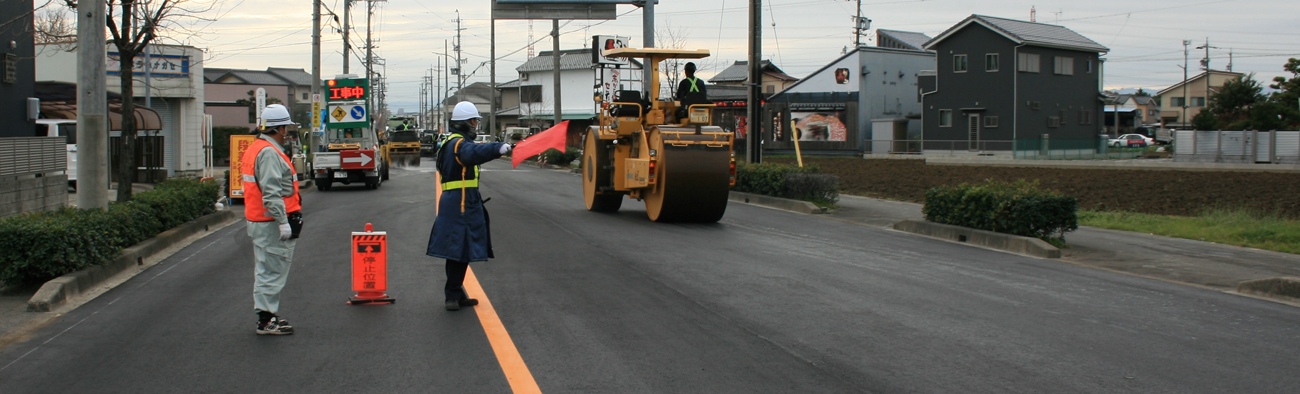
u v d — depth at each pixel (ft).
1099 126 166.81
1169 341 20.11
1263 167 110.93
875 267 31.22
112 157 82.33
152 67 93.25
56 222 26.07
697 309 23.21
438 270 29.66
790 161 136.15
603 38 85.40
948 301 24.73
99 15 34.73
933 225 42.73
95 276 26.73
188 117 98.17
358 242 23.77
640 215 52.16
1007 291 26.53
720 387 16.19
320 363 17.74
